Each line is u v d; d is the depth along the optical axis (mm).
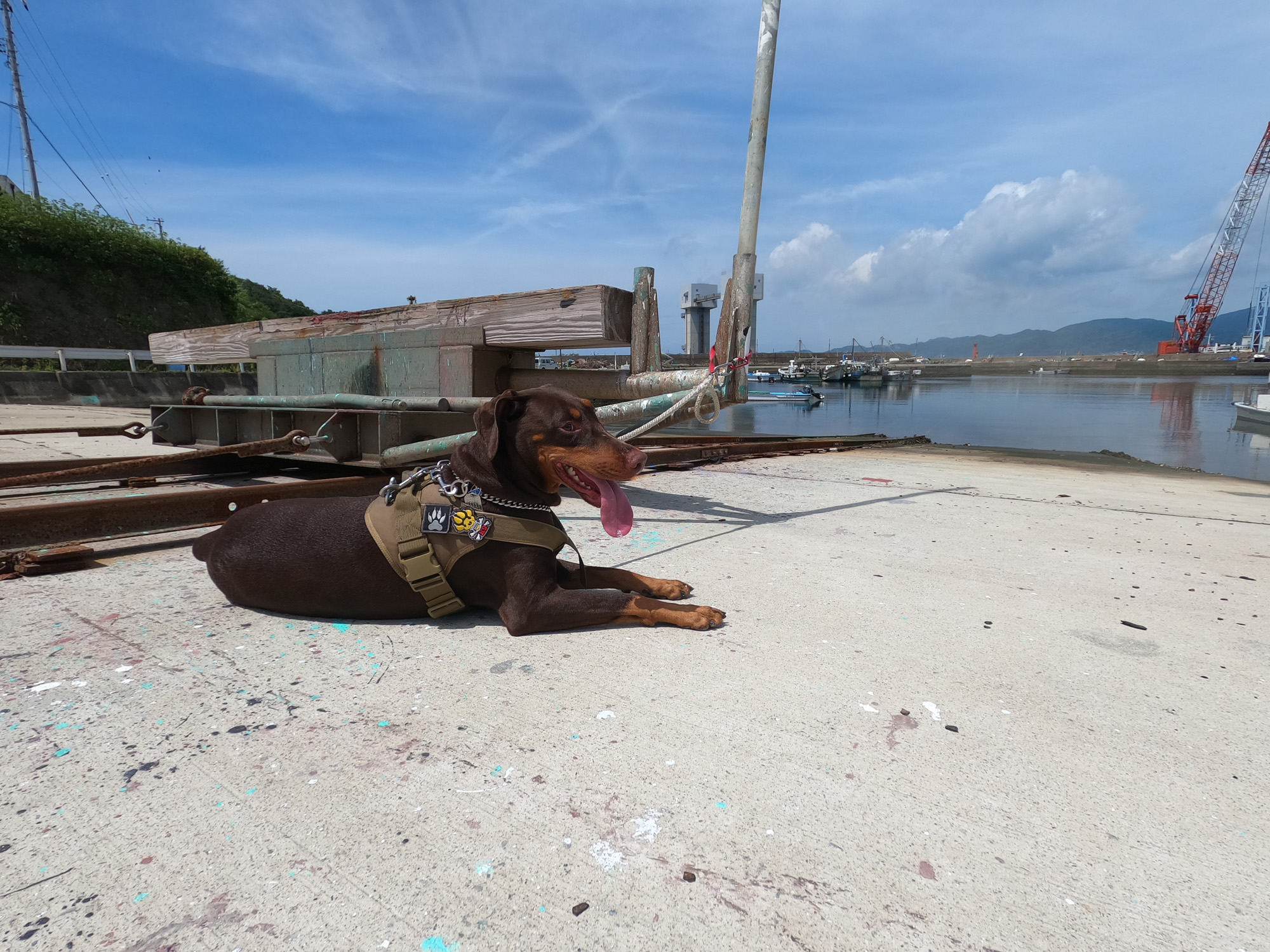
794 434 21219
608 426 5848
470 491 2838
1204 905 1396
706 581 3596
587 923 1330
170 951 1252
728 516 5316
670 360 5668
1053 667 2572
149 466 4121
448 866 1485
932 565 3977
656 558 4039
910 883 1446
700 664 2551
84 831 1579
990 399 45281
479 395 5664
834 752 1950
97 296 28109
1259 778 1859
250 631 2836
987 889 1434
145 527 4113
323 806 1684
